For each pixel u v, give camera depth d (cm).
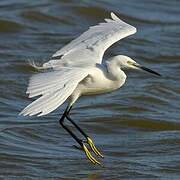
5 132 1524
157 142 1518
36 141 1504
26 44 2195
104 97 1820
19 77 1905
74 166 1366
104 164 1379
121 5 2652
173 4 2777
